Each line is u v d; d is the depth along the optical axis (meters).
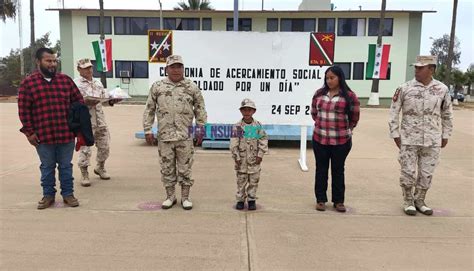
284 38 7.60
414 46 29.56
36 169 7.21
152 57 7.88
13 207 5.10
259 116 7.79
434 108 4.78
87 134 5.10
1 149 9.17
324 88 5.02
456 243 4.14
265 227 4.50
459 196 5.81
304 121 7.71
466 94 40.03
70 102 5.08
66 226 4.47
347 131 4.93
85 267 3.54
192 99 5.00
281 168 7.57
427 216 4.94
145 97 30.67
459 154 9.17
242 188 5.07
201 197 5.63
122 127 13.41
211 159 8.29
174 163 5.08
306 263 3.65
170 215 4.86
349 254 3.85
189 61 7.84
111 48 28.45
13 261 3.64
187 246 3.98
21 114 4.78
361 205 5.34
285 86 7.70
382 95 30.11
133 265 3.58
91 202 5.33
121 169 7.30
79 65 6.05
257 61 7.71
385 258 3.78
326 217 4.86
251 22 30.19
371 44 27.83
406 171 4.94
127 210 5.02
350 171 7.36
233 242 4.09
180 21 30.30
